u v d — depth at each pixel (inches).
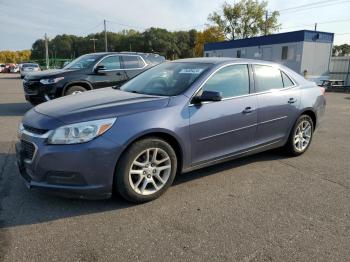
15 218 127.3
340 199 150.0
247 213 135.0
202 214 133.6
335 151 228.2
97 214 132.0
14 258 103.1
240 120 169.5
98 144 126.5
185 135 148.0
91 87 349.4
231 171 183.5
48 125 128.0
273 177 175.9
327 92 827.4
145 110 139.4
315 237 118.0
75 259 103.3
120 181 133.7
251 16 2171.5
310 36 935.7
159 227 123.2
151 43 3299.7
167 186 148.0
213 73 164.2
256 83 181.9
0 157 201.6
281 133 196.7
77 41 3457.2
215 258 105.0
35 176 128.6
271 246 112.0
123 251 108.0
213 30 2262.6
